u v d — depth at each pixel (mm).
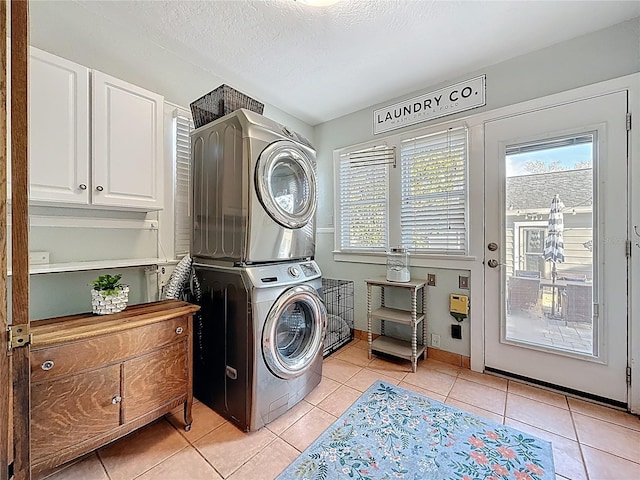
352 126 3141
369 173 3012
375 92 2715
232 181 1753
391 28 1866
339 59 2211
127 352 1403
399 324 2803
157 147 1861
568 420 1720
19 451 867
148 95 1812
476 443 1533
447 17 1770
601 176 1854
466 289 2416
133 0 1657
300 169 2029
